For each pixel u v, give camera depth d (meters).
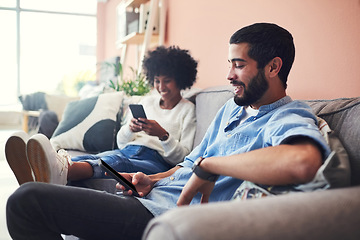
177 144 1.81
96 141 2.36
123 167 1.72
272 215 0.58
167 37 3.69
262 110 1.15
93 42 8.08
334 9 1.57
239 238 0.54
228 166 0.92
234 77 1.14
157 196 1.25
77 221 0.97
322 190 0.73
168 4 3.62
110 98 2.49
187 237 0.52
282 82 1.15
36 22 7.83
